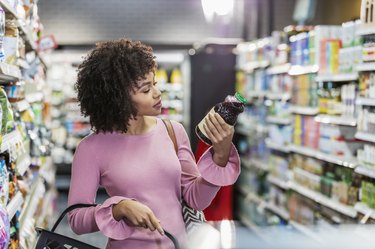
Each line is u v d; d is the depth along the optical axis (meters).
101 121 2.40
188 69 10.44
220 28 12.19
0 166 2.84
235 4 12.12
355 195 4.84
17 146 3.48
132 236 2.38
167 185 2.44
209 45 9.66
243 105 2.31
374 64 4.28
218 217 6.02
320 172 5.75
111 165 2.41
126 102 2.36
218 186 2.46
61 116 11.89
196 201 2.50
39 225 4.91
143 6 12.10
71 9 11.97
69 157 11.77
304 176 6.24
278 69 7.14
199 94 9.63
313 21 9.13
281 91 7.30
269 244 2.32
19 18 3.72
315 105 5.94
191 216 2.56
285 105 7.14
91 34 12.05
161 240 2.39
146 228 2.25
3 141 2.99
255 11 11.47
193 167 2.58
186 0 12.16
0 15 2.85
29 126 4.86
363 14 4.41
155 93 2.42
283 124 7.53
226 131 2.29
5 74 2.92
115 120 2.38
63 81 11.85
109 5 12.04
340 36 5.61
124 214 2.22
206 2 8.59
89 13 12.02
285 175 6.99
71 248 2.33
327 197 5.49
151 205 2.40
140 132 2.49
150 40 12.16
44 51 6.39
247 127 9.15
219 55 9.64
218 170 2.36
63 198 10.32
